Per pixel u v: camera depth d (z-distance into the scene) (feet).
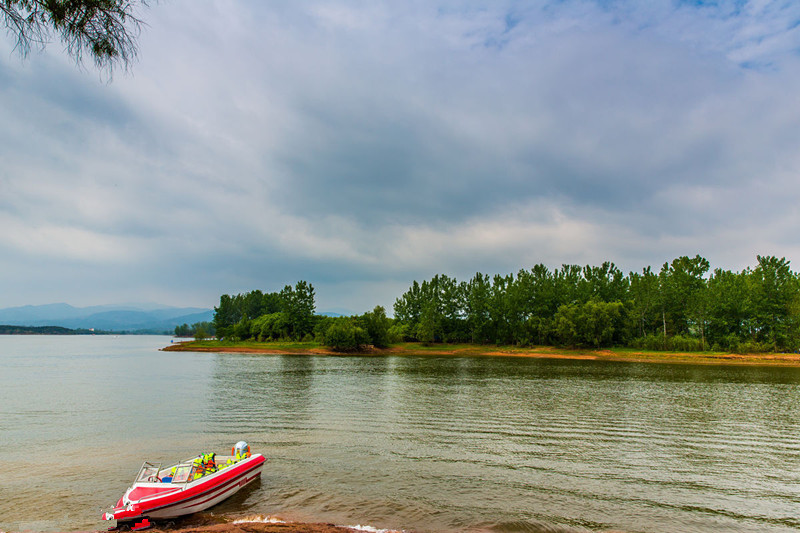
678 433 98.58
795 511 58.29
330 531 49.29
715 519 55.72
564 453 82.74
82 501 59.16
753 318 365.20
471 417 113.80
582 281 471.62
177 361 317.01
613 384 184.65
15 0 25.20
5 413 117.19
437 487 65.16
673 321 422.00
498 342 461.37
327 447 85.15
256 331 531.50
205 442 88.07
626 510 58.03
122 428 99.66
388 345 456.45
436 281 525.75
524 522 54.13
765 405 134.92
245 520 54.08
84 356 379.35
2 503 58.23
